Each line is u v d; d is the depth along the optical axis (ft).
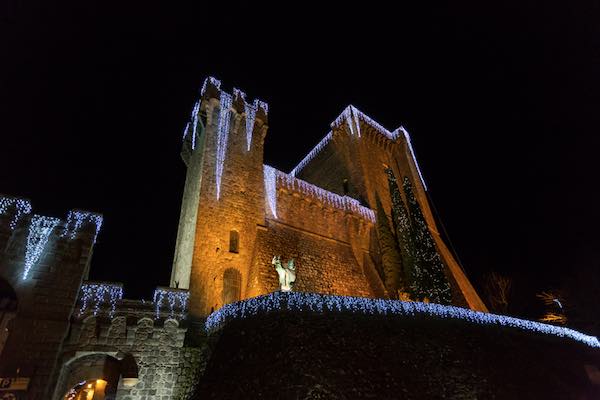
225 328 52.70
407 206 121.29
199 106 99.45
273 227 90.53
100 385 62.90
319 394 41.22
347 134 141.49
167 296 57.16
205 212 79.71
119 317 52.16
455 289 112.68
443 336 59.62
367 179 127.13
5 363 42.45
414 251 105.09
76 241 53.26
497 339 65.51
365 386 44.68
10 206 51.01
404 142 158.30
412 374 49.44
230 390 43.45
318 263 92.94
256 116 104.06
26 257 49.37
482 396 50.19
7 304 49.08
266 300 53.57
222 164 89.25
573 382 63.10
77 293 50.24
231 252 78.95
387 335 54.90
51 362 44.57
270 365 44.60
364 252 109.40
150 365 50.88
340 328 52.54
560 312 125.59
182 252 88.53
